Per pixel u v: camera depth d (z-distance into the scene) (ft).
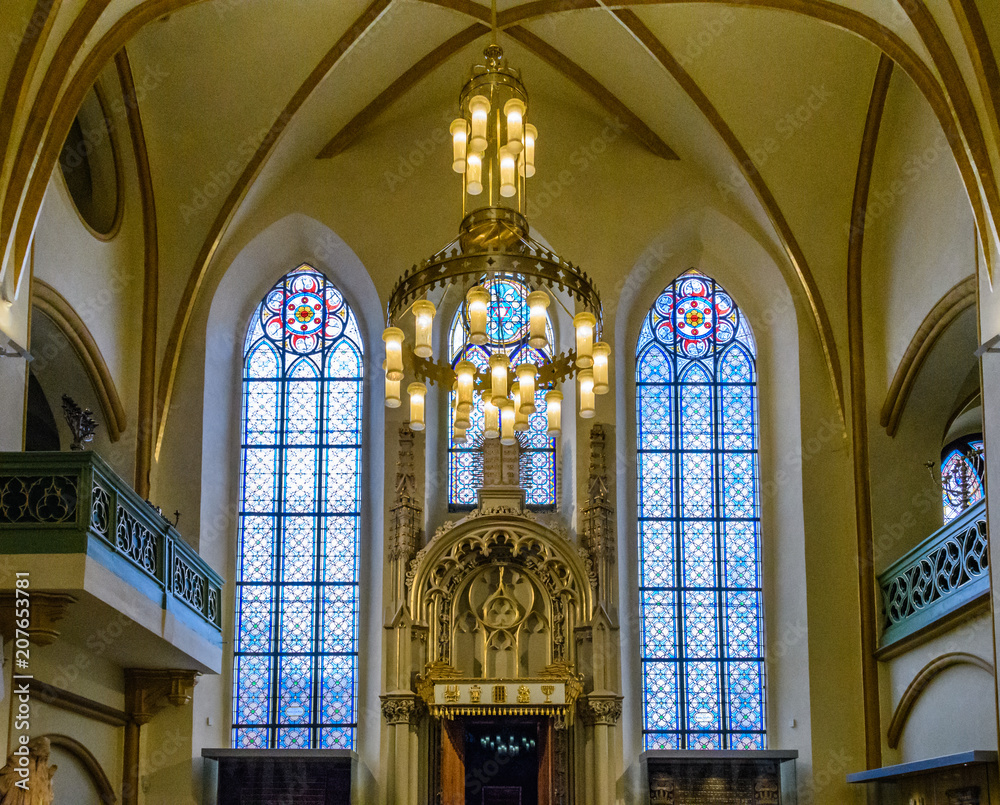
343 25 67.97
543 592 72.95
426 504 75.97
